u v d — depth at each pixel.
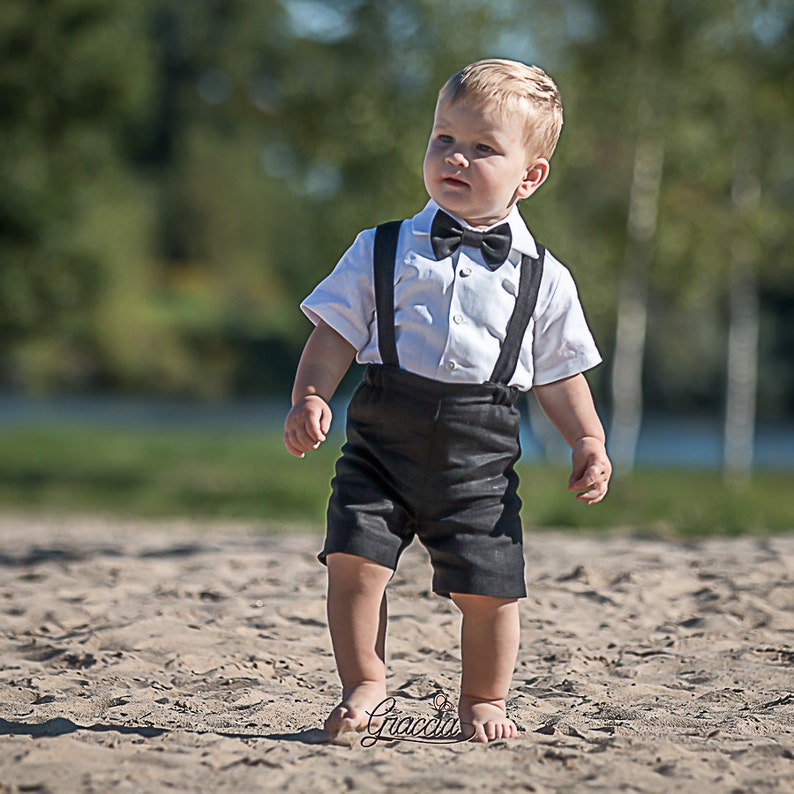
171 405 89.56
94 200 44.56
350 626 6.21
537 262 6.52
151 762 5.59
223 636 9.52
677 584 11.70
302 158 39.75
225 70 111.88
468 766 5.61
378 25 37.50
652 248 42.78
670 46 39.09
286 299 107.12
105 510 30.06
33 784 5.16
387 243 6.43
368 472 6.29
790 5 39.12
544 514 26.91
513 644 6.38
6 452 46.69
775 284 58.09
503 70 6.52
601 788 5.29
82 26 42.09
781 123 41.00
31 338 45.31
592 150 41.28
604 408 62.72
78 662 8.65
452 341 6.21
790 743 6.30
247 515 28.73
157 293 109.75
